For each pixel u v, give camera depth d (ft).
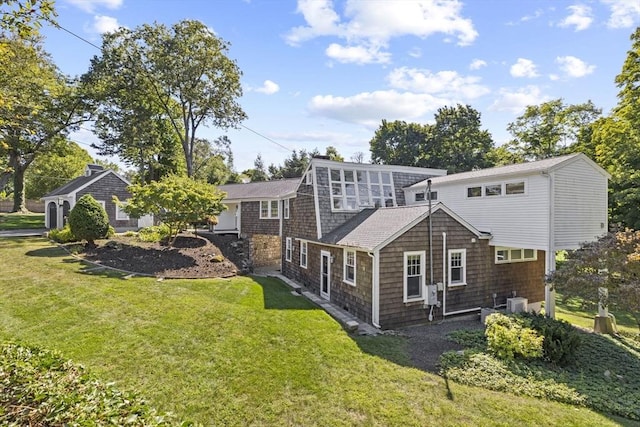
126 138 82.99
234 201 73.41
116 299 31.01
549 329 26.13
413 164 132.77
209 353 22.67
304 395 18.80
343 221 48.52
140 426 9.11
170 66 79.66
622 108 56.29
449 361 24.26
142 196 49.16
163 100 88.48
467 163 118.83
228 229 83.82
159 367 20.42
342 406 17.93
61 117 81.10
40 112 73.05
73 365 13.00
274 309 33.63
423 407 18.21
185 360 21.50
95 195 74.74
